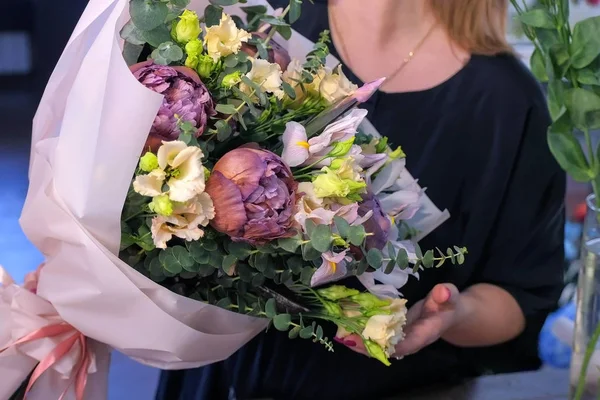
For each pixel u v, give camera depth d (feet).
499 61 3.54
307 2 3.57
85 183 2.10
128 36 2.22
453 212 3.49
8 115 15.06
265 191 2.03
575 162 2.53
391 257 2.29
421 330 2.85
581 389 2.64
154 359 2.48
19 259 9.29
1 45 16.16
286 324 2.33
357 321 2.42
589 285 2.61
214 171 2.06
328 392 3.46
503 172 3.47
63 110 2.42
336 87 2.43
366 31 3.48
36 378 2.44
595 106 2.34
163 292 2.25
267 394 3.49
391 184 2.61
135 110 2.01
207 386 3.57
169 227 2.03
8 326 2.51
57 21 16.10
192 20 2.19
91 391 2.68
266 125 2.36
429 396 3.18
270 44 2.67
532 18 2.35
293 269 2.33
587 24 2.32
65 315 2.33
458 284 3.53
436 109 3.45
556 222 3.61
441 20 3.52
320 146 2.23
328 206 2.22
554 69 2.39
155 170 1.97
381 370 3.47
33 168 2.35
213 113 2.16
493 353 3.63
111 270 2.17
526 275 3.57
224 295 2.48
